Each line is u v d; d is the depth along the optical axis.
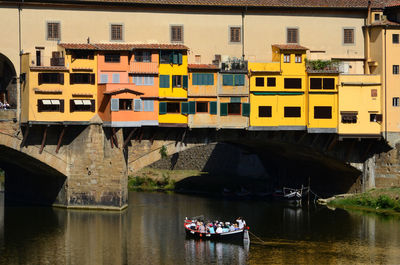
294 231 75.75
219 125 83.44
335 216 83.75
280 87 84.62
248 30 86.50
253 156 119.12
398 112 87.38
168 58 82.06
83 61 80.44
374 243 70.44
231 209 89.19
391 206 86.25
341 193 95.38
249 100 84.25
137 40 83.88
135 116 80.50
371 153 89.94
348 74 85.81
